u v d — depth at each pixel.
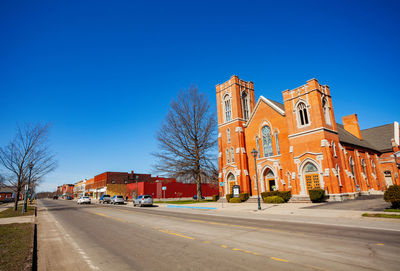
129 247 8.51
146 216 19.11
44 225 15.76
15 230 12.69
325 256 6.66
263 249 7.58
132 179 75.38
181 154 37.78
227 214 19.52
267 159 31.92
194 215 19.25
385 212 14.55
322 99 28.98
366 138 45.53
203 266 6.10
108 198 50.94
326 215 15.38
